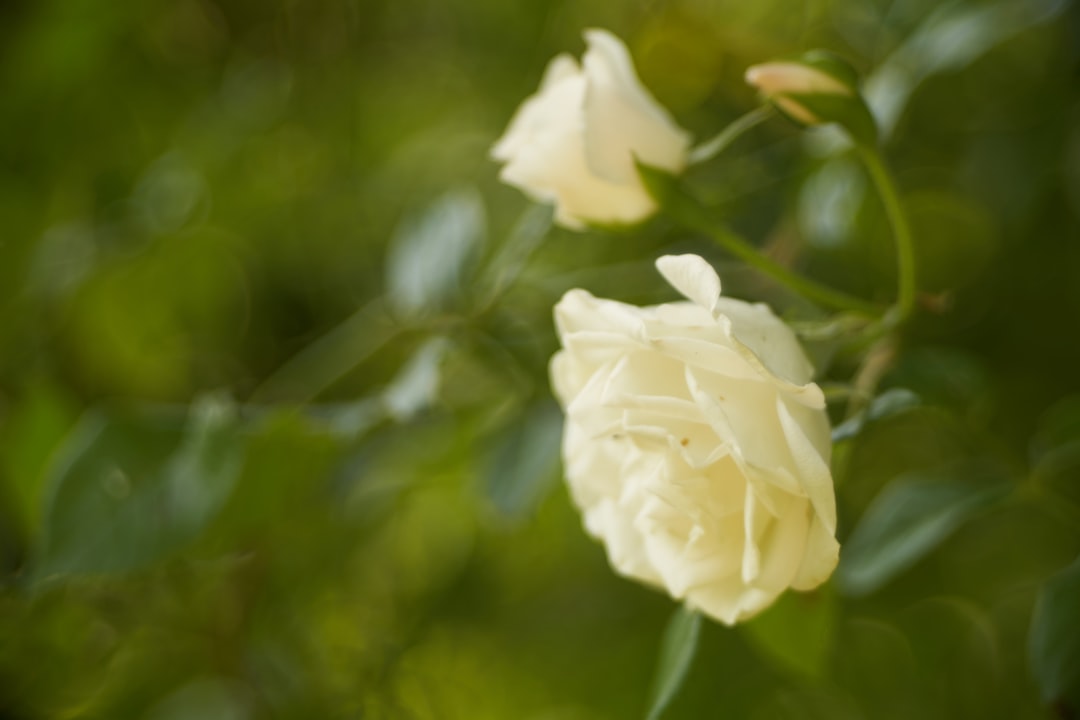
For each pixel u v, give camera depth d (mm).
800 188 737
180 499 677
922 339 777
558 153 647
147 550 673
